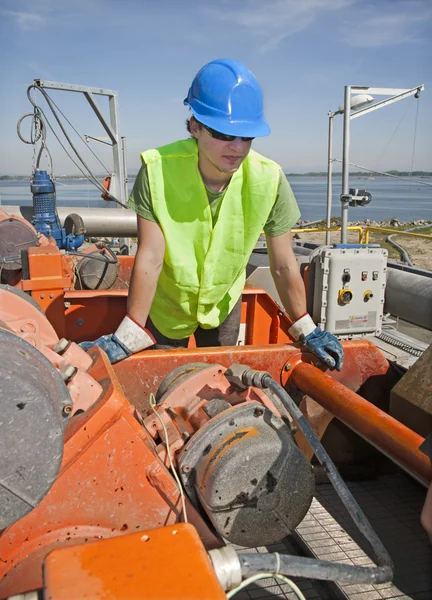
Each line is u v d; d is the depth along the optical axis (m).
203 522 1.50
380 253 4.04
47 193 5.12
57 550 1.01
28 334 1.46
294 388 2.36
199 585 0.93
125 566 0.97
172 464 1.52
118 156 8.65
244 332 3.66
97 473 1.38
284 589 1.67
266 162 2.18
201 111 1.91
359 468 2.34
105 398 1.42
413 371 2.12
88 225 6.05
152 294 2.13
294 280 2.33
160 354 2.17
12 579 1.31
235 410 1.59
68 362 1.48
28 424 1.07
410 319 4.08
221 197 2.19
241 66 1.96
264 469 1.53
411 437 1.67
